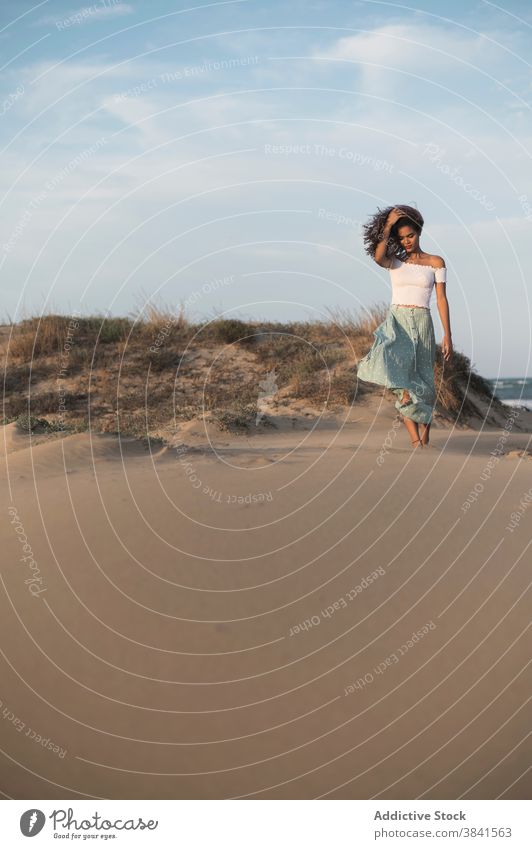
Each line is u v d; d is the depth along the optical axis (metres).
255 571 3.33
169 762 2.27
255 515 3.96
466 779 2.18
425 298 6.52
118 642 2.83
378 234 6.38
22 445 7.10
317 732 2.37
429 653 2.75
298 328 14.76
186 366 13.20
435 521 3.94
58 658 2.75
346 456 5.71
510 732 2.33
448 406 11.44
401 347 6.49
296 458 5.59
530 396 45.75
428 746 2.30
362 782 2.19
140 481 4.66
